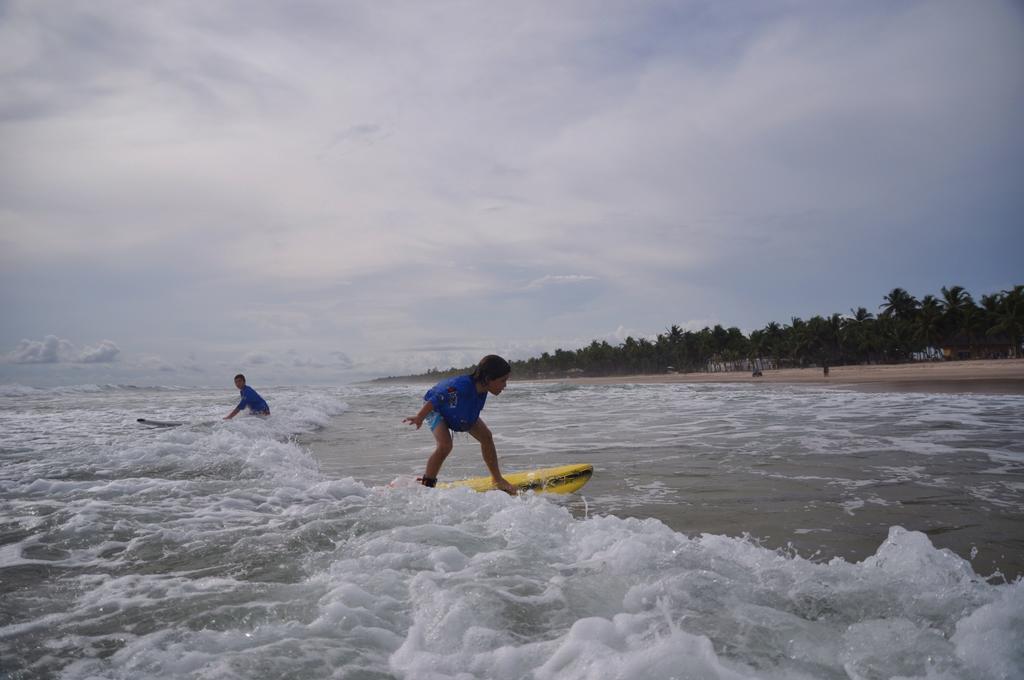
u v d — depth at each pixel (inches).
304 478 260.2
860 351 3752.5
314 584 117.2
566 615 102.0
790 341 4143.7
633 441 383.6
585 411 685.9
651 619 98.0
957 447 319.0
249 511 187.8
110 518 177.5
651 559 124.5
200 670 84.4
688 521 182.5
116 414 712.4
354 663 86.6
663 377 4163.4
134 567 134.6
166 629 98.9
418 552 135.9
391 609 105.8
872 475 248.2
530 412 709.9
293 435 498.0
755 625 95.8
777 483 235.9
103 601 111.9
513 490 231.9
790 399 775.7
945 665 83.1
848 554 149.1
